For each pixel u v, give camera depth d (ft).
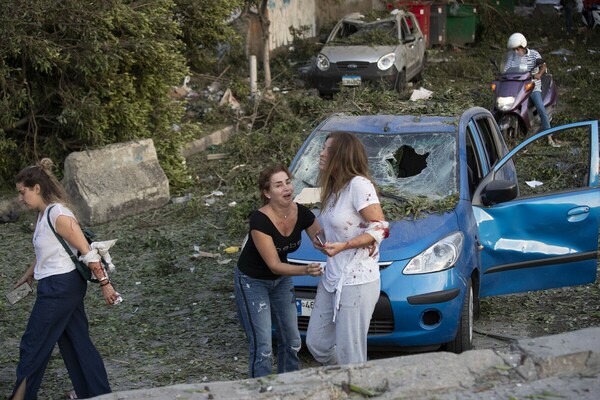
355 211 16.83
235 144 44.88
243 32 66.08
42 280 18.60
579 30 80.59
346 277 16.85
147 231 35.40
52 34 35.94
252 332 18.17
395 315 20.27
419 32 64.34
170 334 24.29
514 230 23.04
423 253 20.81
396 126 25.43
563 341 16.78
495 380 15.81
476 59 70.38
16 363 22.76
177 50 43.96
